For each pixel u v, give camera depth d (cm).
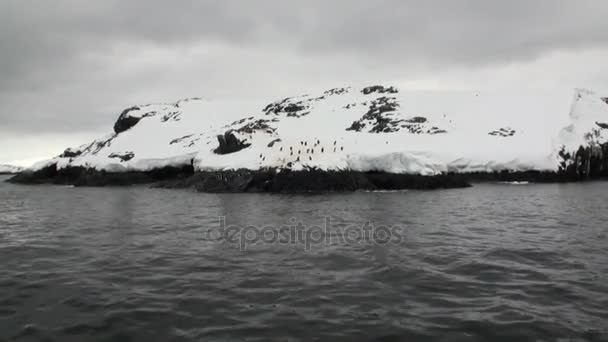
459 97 6519
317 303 784
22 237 1500
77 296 842
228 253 1179
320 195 2839
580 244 1243
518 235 1399
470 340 637
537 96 5966
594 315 712
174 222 1780
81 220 1909
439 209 2077
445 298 802
